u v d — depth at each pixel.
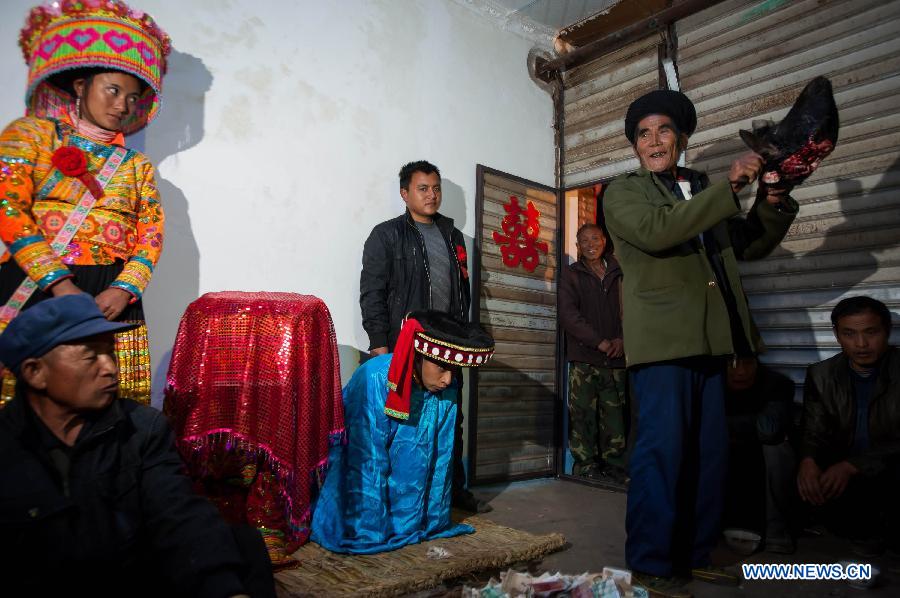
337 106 3.49
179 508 1.28
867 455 2.57
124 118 2.18
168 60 2.88
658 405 2.13
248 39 3.17
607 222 2.34
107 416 1.29
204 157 2.97
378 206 3.62
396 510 2.46
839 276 3.30
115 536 1.25
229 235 3.03
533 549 2.40
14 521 1.14
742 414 2.82
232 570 1.22
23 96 2.50
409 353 2.36
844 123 3.33
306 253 3.29
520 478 4.18
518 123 4.52
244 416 2.27
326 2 3.50
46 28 2.08
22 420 1.22
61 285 1.85
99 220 2.05
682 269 2.14
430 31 4.01
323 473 2.38
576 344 4.27
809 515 3.00
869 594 2.13
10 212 1.86
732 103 3.77
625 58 4.36
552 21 4.61
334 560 2.21
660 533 2.06
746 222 2.33
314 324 2.45
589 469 4.19
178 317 2.84
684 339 2.07
